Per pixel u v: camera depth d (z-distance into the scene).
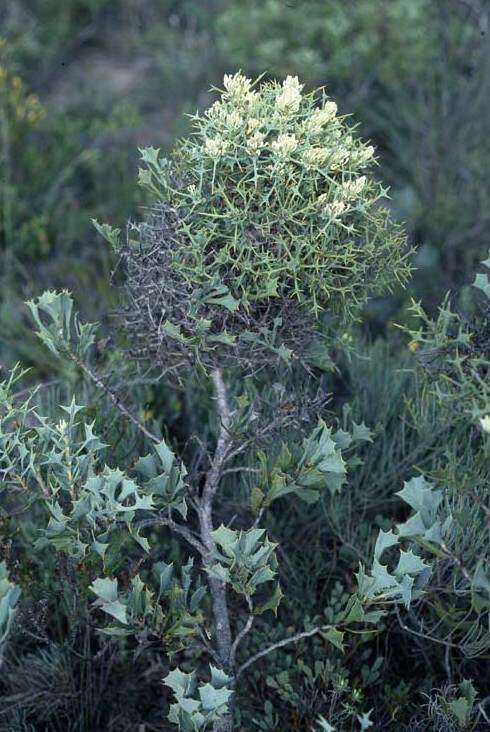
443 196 4.10
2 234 3.97
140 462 1.73
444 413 2.04
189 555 2.39
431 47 4.68
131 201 4.14
